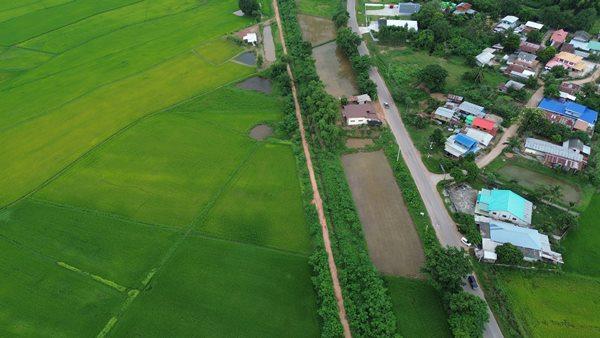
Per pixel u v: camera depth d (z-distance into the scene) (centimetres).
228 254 8250
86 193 9712
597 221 8788
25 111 12700
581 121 11288
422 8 17088
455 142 10525
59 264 8119
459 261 7256
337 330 6794
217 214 9106
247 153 10825
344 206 9131
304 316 7225
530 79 12938
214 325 7112
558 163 9962
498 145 10831
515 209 8681
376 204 9394
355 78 14125
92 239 8588
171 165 10469
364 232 8744
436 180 9825
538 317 7125
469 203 9231
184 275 7875
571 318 7112
